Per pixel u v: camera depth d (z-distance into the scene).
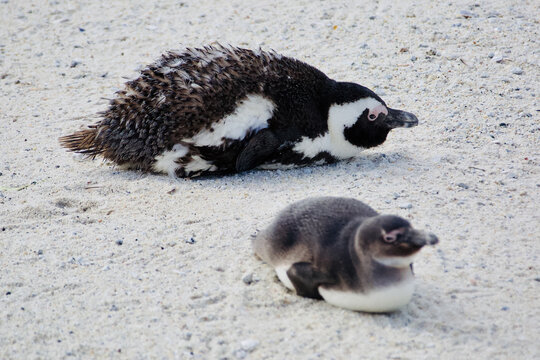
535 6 24.95
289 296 11.00
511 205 13.80
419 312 10.45
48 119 19.64
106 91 21.42
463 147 16.58
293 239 10.66
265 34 24.16
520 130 17.23
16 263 12.41
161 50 23.81
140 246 12.86
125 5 27.94
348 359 9.52
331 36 23.66
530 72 20.39
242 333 10.19
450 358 9.48
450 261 11.83
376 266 9.77
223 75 15.38
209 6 27.17
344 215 10.55
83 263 12.36
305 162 16.28
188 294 11.23
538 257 11.96
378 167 15.95
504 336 9.93
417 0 26.02
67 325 10.60
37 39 25.41
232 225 13.44
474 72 20.56
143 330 10.39
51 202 14.77
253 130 15.41
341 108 15.96
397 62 21.53
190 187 15.42
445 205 13.78
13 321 10.76
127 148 15.71
